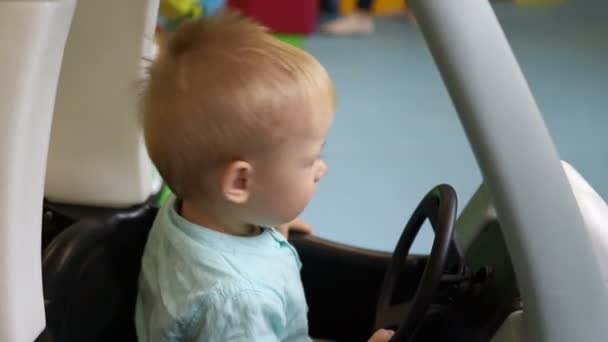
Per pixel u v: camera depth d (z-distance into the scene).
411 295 0.92
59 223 0.80
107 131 0.80
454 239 0.82
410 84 2.40
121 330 0.81
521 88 0.54
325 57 2.61
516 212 0.57
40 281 0.53
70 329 0.71
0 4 0.41
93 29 0.76
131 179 0.81
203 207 0.70
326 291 1.00
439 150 1.99
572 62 2.50
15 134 0.44
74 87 0.78
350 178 1.86
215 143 0.64
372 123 2.14
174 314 0.68
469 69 0.53
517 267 0.59
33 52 0.43
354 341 1.03
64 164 0.81
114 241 0.79
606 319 0.61
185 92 0.64
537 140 0.55
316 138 0.67
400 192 1.80
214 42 0.65
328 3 3.08
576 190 0.74
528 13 3.05
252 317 0.67
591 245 0.58
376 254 0.98
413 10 0.54
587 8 3.11
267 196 0.68
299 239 0.99
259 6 2.79
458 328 0.76
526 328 0.63
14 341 0.50
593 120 2.10
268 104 0.63
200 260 0.69
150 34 0.77
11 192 0.46
